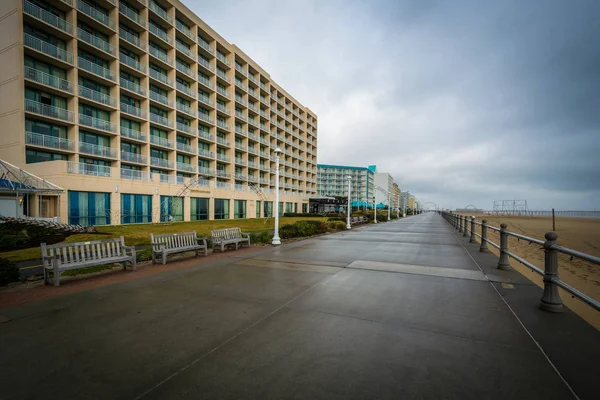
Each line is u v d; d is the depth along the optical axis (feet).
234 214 155.22
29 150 86.94
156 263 27.61
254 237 44.09
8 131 84.23
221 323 13.56
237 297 17.40
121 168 105.70
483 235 36.14
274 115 211.00
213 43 152.35
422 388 8.73
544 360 10.26
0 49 84.99
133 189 100.53
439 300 16.88
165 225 92.17
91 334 12.36
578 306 17.75
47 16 88.48
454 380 9.11
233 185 155.22
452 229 78.38
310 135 270.46
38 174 85.25
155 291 18.62
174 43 127.13
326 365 10.00
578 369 9.68
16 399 8.19
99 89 103.09
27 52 84.84
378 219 137.80
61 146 91.45
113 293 18.16
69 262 21.42
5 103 84.53
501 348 11.14
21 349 11.05
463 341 11.73
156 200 109.40
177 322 13.66
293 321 13.80
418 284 20.40
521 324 13.39
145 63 115.44
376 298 17.25
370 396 8.37
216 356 10.59
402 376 9.34
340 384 8.94
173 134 127.44
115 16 104.42
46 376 9.32
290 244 42.75
